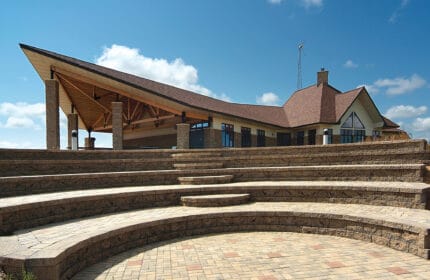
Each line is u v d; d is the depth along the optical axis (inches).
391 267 171.2
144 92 602.5
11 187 257.1
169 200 300.7
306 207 272.1
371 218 217.2
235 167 406.3
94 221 227.6
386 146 339.0
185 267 177.3
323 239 230.7
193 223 250.7
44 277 139.2
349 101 895.1
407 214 224.8
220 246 217.6
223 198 290.8
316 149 387.2
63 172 339.0
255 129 842.8
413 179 286.8
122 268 176.9
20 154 325.1
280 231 257.1
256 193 314.2
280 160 390.3
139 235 220.4
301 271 168.4
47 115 584.7
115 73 677.3
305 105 990.4
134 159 388.2
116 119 643.5
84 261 176.6
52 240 173.2
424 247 184.9
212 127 685.3
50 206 224.1
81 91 765.9
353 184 289.7
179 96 695.1
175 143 874.8
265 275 163.8
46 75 694.5
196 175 367.6
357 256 190.7
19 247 157.8
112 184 328.2
